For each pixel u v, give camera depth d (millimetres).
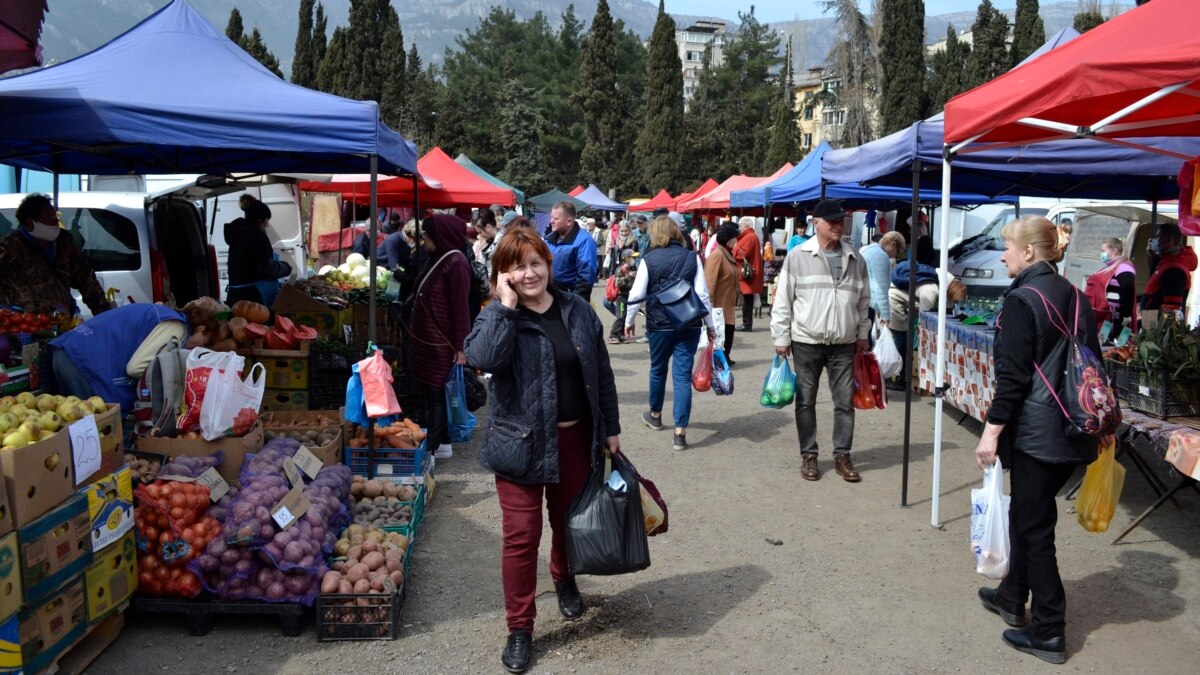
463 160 21828
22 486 3049
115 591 3627
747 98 66062
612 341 13797
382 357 5332
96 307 6516
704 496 5977
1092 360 3553
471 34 82500
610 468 3689
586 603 4266
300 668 3576
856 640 3895
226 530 3799
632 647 3807
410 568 4625
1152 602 4266
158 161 7504
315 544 3955
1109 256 9234
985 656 3754
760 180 22578
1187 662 3682
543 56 73000
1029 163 6688
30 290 5883
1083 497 4090
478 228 11312
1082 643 3859
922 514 5594
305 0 56344
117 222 8273
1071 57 4312
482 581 4504
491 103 72750
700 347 7141
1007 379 3637
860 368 6328
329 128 5090
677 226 7184
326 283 8766
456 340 6449
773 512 5645
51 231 6016
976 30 39844
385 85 56719
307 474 4598
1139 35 3998
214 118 4918
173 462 4078
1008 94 4441
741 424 8133
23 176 12664
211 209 12859
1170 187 8578
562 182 66188
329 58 54938
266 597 3812
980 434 7695
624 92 60656
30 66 4398
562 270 8539
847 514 5602
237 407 4426
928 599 4328
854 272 6152
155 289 8328
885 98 40344
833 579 4570
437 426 6625
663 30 54781
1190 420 5051
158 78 5125
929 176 7980
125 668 3531
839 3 45531
